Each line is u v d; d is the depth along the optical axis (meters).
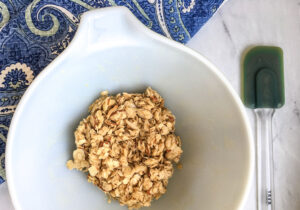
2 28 0.32
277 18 0.38
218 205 0.26
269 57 0.37
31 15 0.32
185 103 0.29
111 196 0.29
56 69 0.25
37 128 0.26
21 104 0.24
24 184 0.25
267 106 0.36
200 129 0.28
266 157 0.36
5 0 0.33
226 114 0.26
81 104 0.29
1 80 0.32
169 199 0.29
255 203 0.36
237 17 0.37
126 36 0.25
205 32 0.37
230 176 0.26
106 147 0.27
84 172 0.29
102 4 0.33
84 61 0.26
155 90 0.30
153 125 0.28
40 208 0.26
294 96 0.37
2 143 0.32
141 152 0.27
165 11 0.34
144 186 0.27
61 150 0.28
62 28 0.33
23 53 0.32
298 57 0.37
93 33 0.25
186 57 0.26
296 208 0.37
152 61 0.28
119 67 0.28
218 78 0.25
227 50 0.37
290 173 0.37
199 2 0.34
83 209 0.28
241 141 0.25
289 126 0.38
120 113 0.27
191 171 0.29
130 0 0.33
